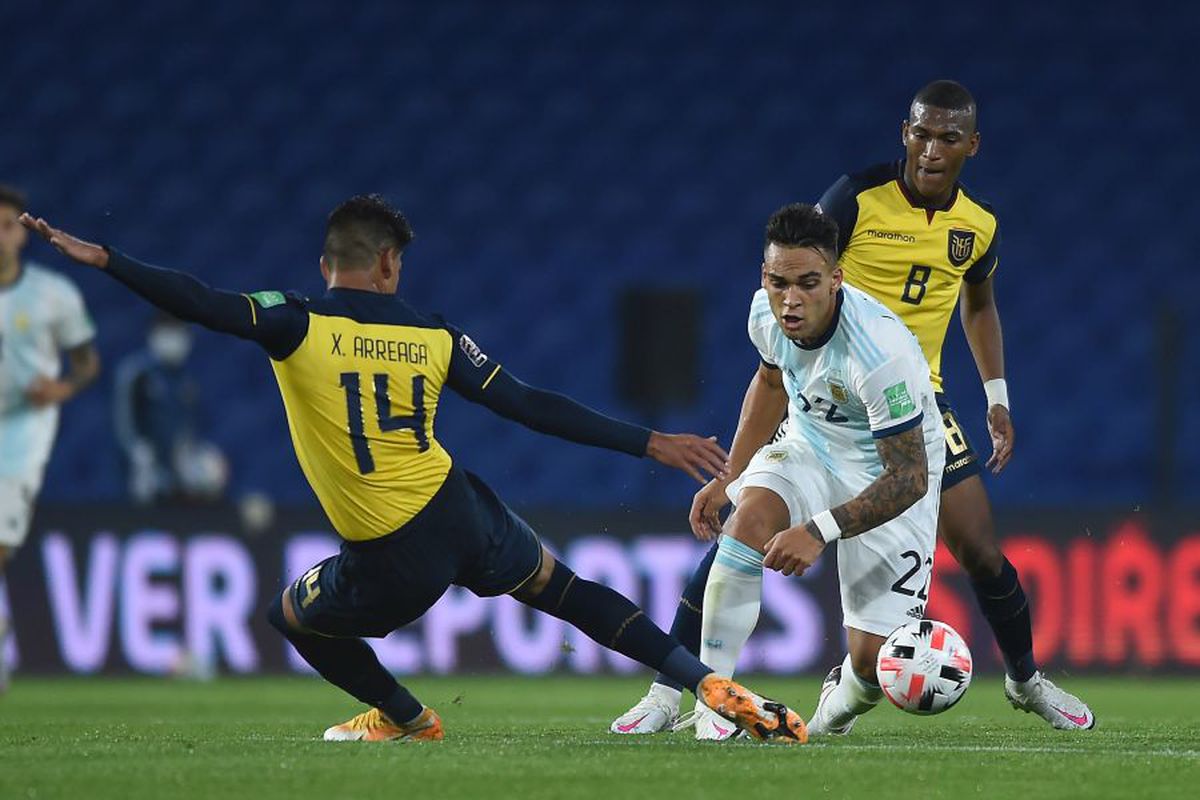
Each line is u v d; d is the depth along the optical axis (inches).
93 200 2657.5
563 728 903.7
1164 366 1883.6
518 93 2763.3
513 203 2672.2
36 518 1691.7
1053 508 1674.5
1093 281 2556.6
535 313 2573.8
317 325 687.1
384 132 2736.2
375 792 552.1
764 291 824.9
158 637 1688.0
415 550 698.8
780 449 828.0
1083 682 1626.5
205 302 656.4
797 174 2687.0
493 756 650.8
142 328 2476.6
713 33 2800.2
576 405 707.4
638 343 1802.4
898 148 2706.7
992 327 987.3
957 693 749.9
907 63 2755.9
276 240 2642.7
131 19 2800.2
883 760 651.5
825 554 1644.9
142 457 1754.4
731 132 2719.0
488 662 1676.9
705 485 869.8
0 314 1302.9
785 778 592.7
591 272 2600.9
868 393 747.4
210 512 1701.5
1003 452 981.8
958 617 1648.6
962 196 938.7
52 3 2795.3
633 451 701.9
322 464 692.7
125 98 2746.1
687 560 1678.2
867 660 818.2
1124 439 2385.6
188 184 2682.1
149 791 553.9
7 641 1678.2
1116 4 2778.1
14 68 2758.4
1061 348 2479.1
